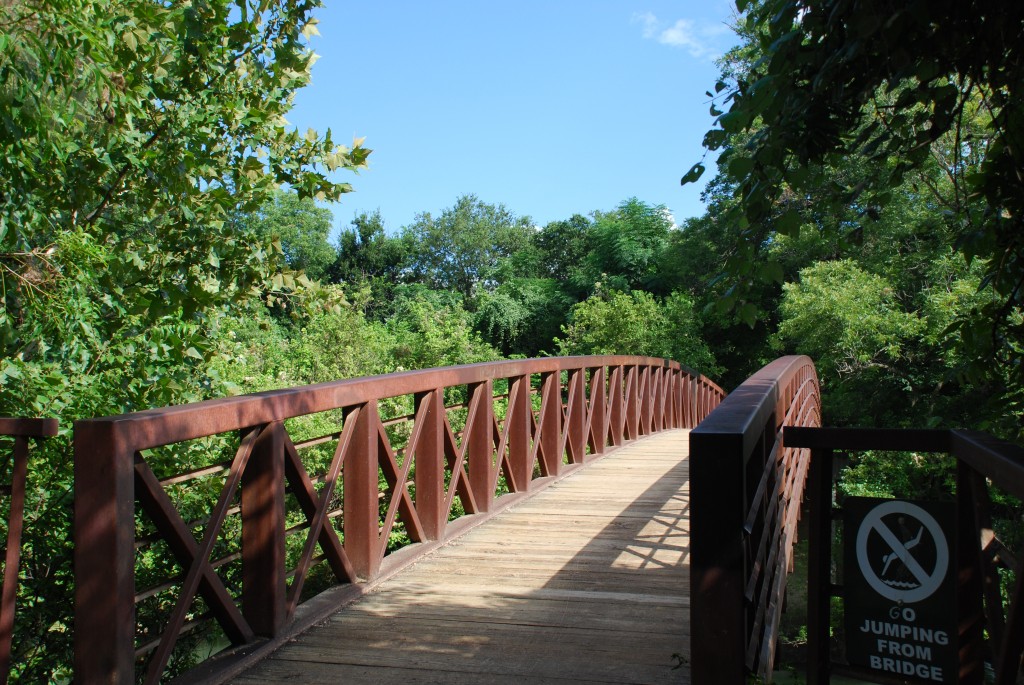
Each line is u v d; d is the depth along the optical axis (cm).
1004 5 200
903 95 231
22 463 241
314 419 1059
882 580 251
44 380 379
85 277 387
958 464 247
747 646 237
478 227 4972
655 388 1166
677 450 882
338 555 363
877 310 1753
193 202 491
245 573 308
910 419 1786
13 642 352
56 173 409
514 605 351
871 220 253
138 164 426
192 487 482
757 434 236
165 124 462
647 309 2589
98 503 231
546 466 671
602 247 3528
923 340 1548
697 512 200
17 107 325
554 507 568
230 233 486
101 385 430
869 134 240
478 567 414
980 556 232
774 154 218
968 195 269
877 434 256
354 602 355
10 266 385
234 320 581
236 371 814
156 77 441
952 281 1552
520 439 599
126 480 235
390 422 430
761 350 2703
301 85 543
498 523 518
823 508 262
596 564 420
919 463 1520
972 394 1260
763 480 250
